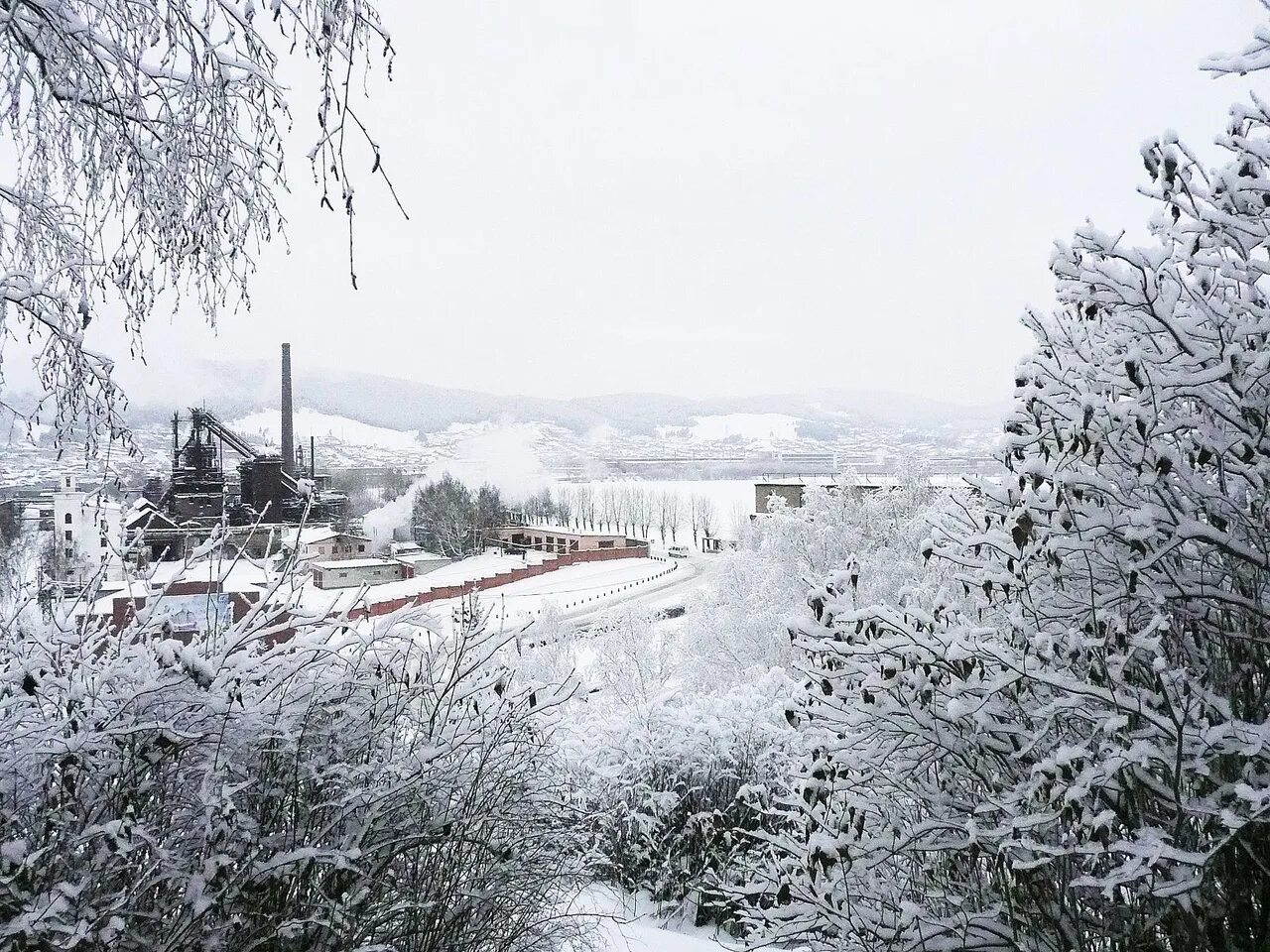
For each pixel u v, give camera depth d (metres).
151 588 3.08
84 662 2.79
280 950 2.70
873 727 3.61
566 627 20.47
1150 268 3.00
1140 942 3.00
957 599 4.45
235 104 3.46
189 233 3.63
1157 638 2.96
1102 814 2.58
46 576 3.18
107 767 2.56
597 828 6.37
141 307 3.87
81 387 3.70
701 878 6.12
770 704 7.42
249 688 2.97
